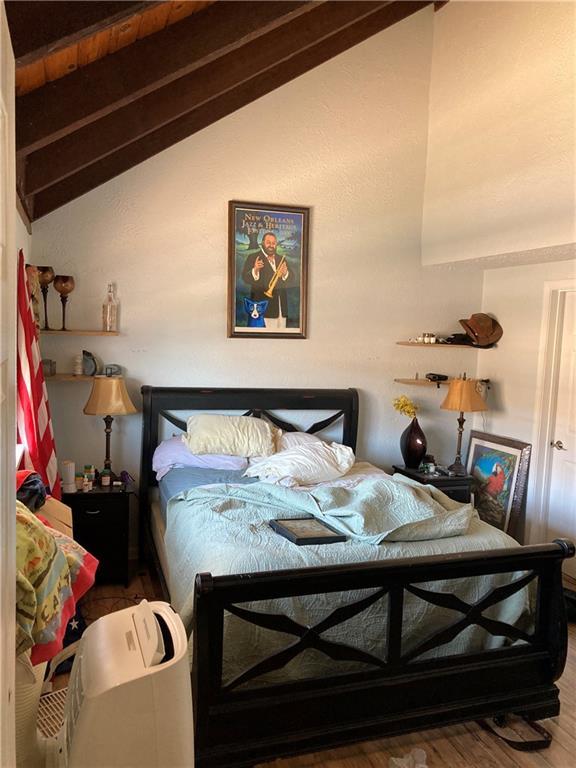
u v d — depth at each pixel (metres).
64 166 3.05
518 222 3.79
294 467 3.74
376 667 2.36
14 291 1.12
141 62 2.38
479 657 2.46
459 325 5.00
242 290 4.38
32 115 2.29
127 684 1.27
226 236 4.32
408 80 4.65
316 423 4.59
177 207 4.19
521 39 3.76
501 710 2.47
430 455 4.82
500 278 4.82
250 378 4.48
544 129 3.58
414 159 4.74
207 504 3.06
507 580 2.65
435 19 4.63
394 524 2.77
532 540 4.45
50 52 1.57
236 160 4.29
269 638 2.28
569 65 3.41
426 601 2.45
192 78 3.13
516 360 4.66
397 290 4.80
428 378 4.79
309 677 2.33
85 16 1.56
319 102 4.45
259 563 2.34
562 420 4.34
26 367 2.99
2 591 0.94
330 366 4.69
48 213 3.90
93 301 4.06
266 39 3.19
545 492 4.43
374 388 4.82
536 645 2.55
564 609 2.53
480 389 4.89
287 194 4.45
